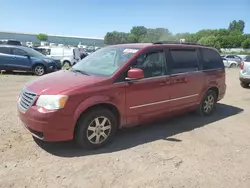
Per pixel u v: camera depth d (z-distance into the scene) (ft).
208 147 14.90
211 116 21.30
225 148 14.89
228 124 19.35
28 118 12.71
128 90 14.55
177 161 13.00
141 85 15.14
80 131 13.21
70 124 12.71
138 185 10.84
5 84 33.96
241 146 15.29
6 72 49.47
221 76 21.50
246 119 20.90
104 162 12.53
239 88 37.29
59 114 12.35
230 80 48.08
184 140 15.74
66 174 11.37
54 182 10.77
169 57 17.17
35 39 338.75
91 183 10.82
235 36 286.05
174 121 19.42
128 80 14.62
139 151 13.92
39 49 77.82
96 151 13.69
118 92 14.12
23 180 10.80
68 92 12.58
